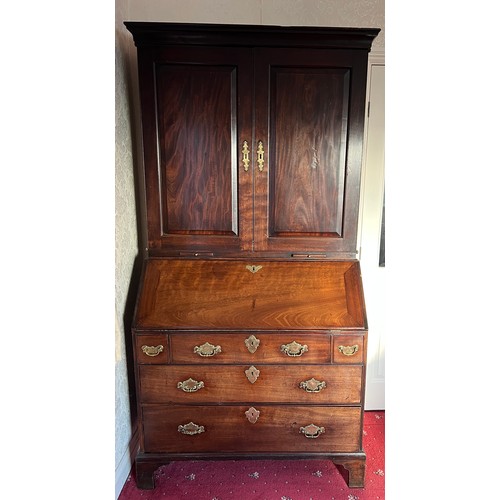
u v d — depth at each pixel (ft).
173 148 5.13
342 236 5.32
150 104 5.00
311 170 5.19
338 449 5.06
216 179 5.20
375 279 6.84
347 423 5.00
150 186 5.19
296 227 5.31
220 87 4.98
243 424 4.98
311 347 4.82
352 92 4.98
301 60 4.90
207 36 4.79
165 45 4.85
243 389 4.91
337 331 4.78
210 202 5.25
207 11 5.93
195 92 4.99
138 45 4.84
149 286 5.11
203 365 4.86
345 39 4.80
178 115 5.05
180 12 5.91
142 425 5.00
